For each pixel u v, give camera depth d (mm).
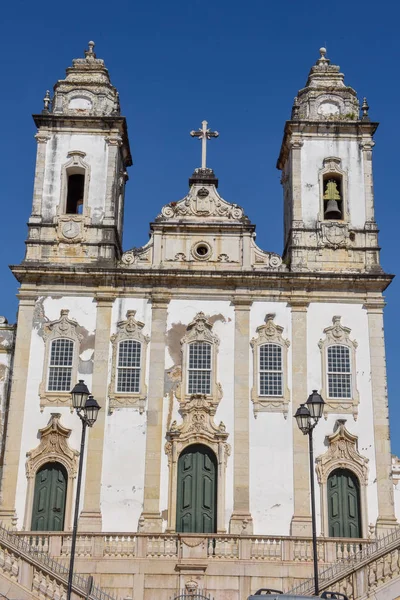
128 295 33625
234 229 34812
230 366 32688
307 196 35344
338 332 33156
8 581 23406
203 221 34938
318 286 33750
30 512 30688
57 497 31047
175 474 31125
